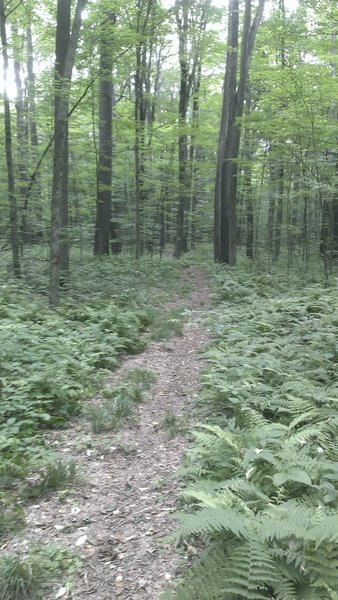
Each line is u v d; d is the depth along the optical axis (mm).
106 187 18531
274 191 19969
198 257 25016
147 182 22797
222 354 6766
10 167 13672
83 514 3998
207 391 6023
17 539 3678
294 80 13195
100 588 3174
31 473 4641
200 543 3523
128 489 4355
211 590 2752
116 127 19281
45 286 12805
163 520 3844
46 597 3121
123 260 18812
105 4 13070
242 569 2805
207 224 35188
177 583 3154
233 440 4383
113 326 9148
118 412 5785
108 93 18406
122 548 3547
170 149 24078
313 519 3021
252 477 3869
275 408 5355
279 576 2740
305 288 13070
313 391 5633
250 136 20656
